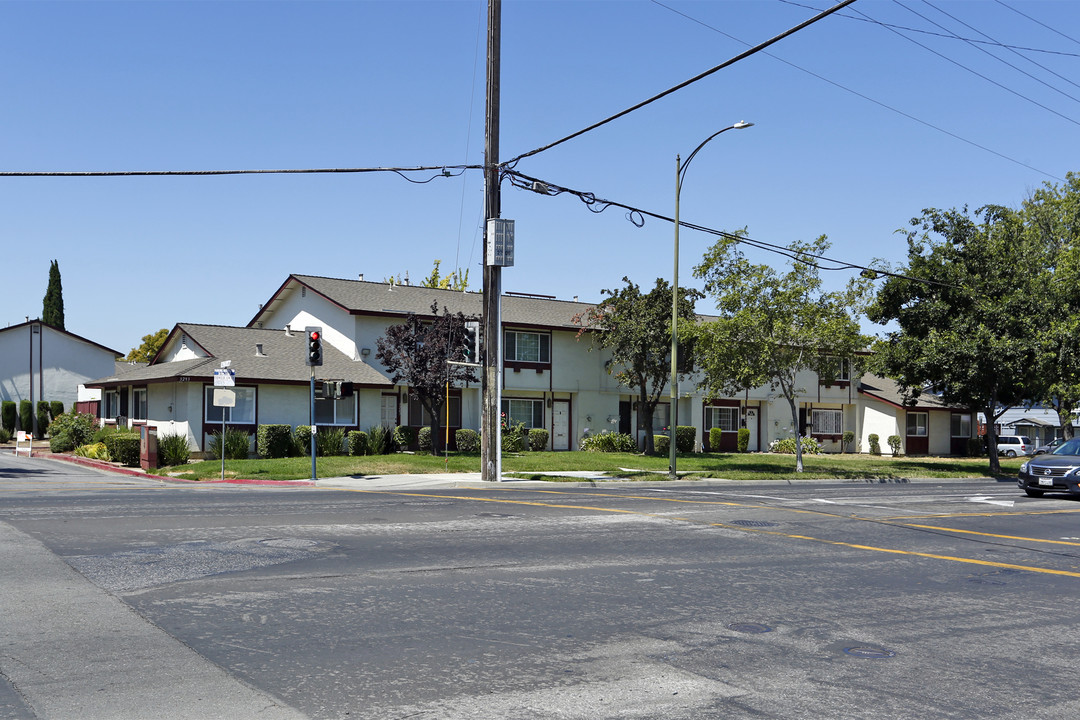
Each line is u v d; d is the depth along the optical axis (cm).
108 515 1446
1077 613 895
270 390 3378
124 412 4044
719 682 637
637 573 1055
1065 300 3641
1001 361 3391
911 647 749
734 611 870
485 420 2536
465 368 3266
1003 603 939
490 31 2445
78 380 5397
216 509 1573
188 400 3234
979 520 1739
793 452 4666
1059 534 1552
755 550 1258
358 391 3581
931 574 1105
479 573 1026
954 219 3631
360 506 1684
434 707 570
